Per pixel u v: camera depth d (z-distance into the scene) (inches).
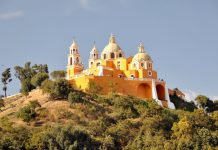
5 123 5944.9
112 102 6712.6
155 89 7440.9
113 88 7155.5
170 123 6220.5
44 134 5516.7
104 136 5841.5
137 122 6176.2
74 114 6284.5
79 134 5546.3
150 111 6353.3
